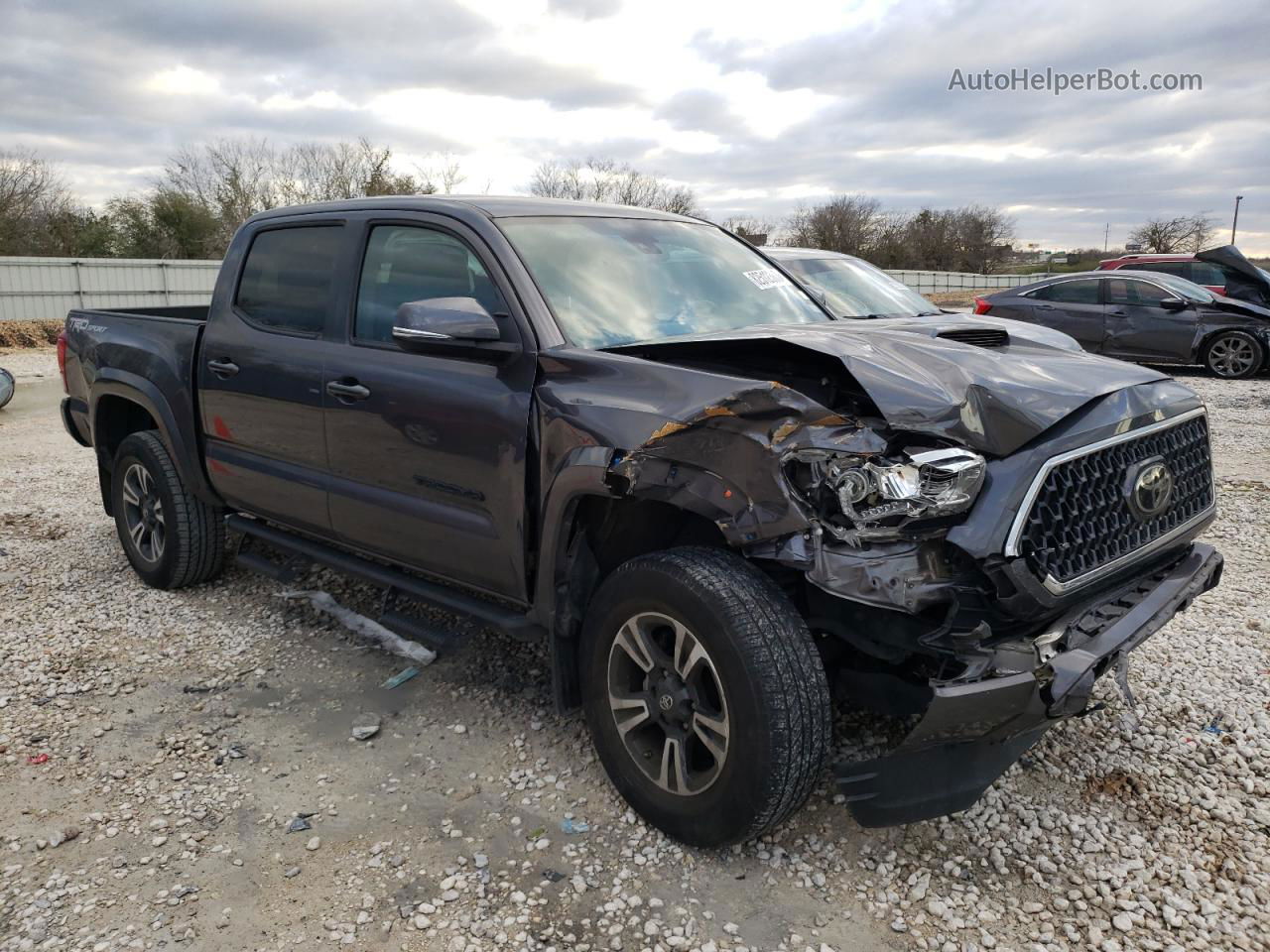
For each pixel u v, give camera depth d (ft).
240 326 14.03
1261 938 7.85
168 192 126.62
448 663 13.28
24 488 24.77
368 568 12.76
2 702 12.30
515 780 10.35
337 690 12.60
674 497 8.54
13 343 70.03
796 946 7.85
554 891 8.55
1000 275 163.32
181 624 14.94
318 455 12.56
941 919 8.16
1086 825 9.39
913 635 8.15
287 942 7.93
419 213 11.89
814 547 7.86
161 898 8.47
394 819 9.68
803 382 9.25
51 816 9.75
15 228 115.85
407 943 7.91
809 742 8.20
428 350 10.55
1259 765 10.37
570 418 9.39
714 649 8.34
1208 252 43.29
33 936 7.98
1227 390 39.14
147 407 15.42
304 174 132.77
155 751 11.07
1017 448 8.30
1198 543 10.78
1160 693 12.03
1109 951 7.72
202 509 15.81
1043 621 8.32
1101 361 10.64
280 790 10.22
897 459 8.00
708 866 8.87
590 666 9.71
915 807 8.29
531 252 10.96
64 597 16.19
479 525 10.56
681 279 12.09
